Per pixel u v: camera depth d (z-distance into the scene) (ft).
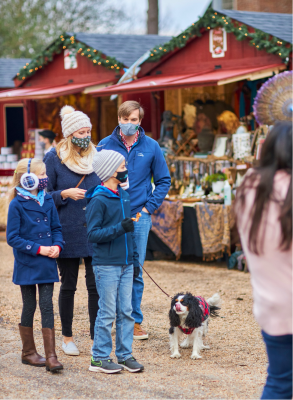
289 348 8.80
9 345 17.01
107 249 14.05
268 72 29.40
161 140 35.68
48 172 16.62
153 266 30.53
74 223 16.15
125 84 35.27
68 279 16.28
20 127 61.00
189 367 14.99
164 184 18.37
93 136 46.11
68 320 16.26
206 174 32.27
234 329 18.69
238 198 8.85
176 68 35.45
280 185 8.48
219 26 32.55
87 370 14.69
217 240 29.17
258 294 8.80
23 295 15.15
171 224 30.32
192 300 15.43
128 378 14.08
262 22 31.63
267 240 8.43
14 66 60.23
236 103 35.37
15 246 14.57
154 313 20.79
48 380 13.98
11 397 12.90
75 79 42.37
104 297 14.21
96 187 14.38
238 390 13.19
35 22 98.94
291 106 25.82
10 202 14.99
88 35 42.63
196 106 35.58
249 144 30.22
